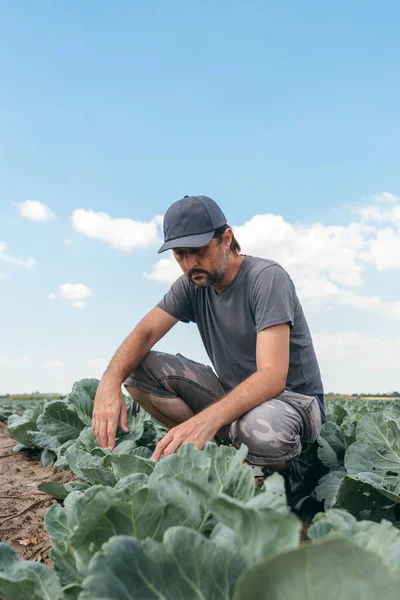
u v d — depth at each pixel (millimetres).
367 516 3213
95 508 1734
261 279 3586
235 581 1551
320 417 3947
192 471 1897
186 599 1495
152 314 4152
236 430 3502
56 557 1972
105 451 3699
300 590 1209
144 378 4227
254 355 3844
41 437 5742
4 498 4527
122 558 1481
